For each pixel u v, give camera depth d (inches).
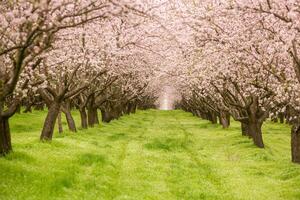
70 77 1120.8
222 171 917.8
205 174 887.7
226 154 1187.9
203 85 1583.4
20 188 600.7
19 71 669.3
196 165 983.6
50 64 1046.4
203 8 1034.1
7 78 737.6
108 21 1038.4
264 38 967.0
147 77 2367.1
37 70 1000.2
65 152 938.1
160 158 1048.2
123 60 1505.9
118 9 585.3
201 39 1086.4
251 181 819.4
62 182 665.6
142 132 1825.8
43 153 884.6
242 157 1124.5
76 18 824.9
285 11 768.3
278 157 1147.3
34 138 1205.7
